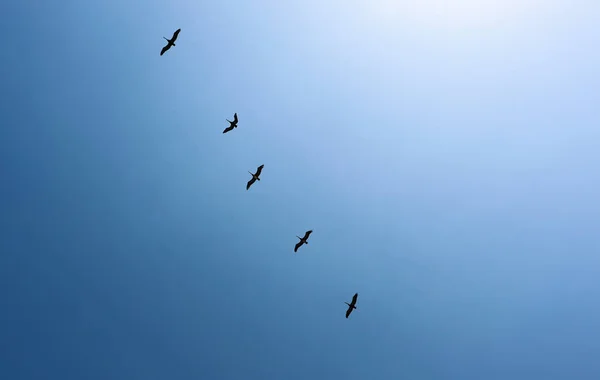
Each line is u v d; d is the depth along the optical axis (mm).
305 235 54031
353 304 52812
